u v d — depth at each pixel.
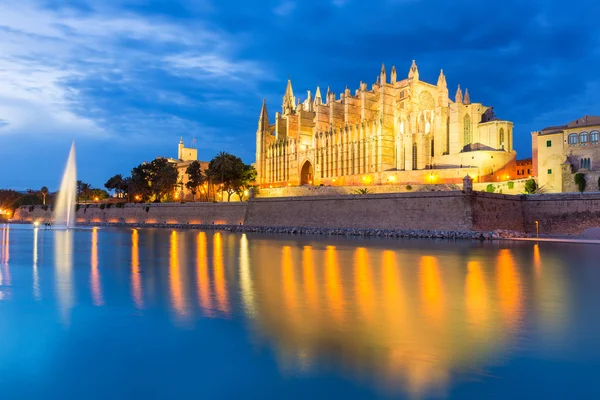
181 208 113.62
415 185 97.12
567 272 29.70
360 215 77.81
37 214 149.50
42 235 76.94
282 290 23.17
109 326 16.39
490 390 10.81
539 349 13.59
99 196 179.75
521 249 46.75
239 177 121.25
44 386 11.45
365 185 106.38
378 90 130.62
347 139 126.12
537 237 62.69
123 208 127.00
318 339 14.67
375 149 116.69
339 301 20.39
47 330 15.95
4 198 190.25
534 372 11.84
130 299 20.91
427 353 13.28
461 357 12.92
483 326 16.05
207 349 13.81
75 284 25.12
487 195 67.19
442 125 113.56
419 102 124.06
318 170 134.12
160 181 136.50
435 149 113.00
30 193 197.75
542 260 36.62
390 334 15.08
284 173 148.62
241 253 43.75
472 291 22.86
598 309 18.69
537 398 10.41
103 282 25.83
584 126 79.19
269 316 17.58
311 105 163.50
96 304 19.92
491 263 34.81
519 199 71.81
